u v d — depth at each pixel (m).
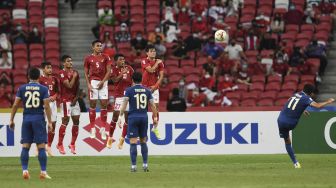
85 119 72.31
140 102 53.09
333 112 73.44
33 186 43.72
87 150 72.19
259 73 95.81
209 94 92.19
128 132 53.62
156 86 61.94
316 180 47.31
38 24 104.81
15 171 56.03
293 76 95.50
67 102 65.25
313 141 73.44
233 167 59.03
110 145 65.06
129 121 53.44
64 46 104.06
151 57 62.59
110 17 102.69
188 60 97.88
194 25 101.94
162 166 60.47
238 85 93.81
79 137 72.25
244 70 95.12
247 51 99.00
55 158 70.19
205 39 100.44
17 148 72.12
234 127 72.81
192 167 59.19
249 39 99.50
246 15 104.06
